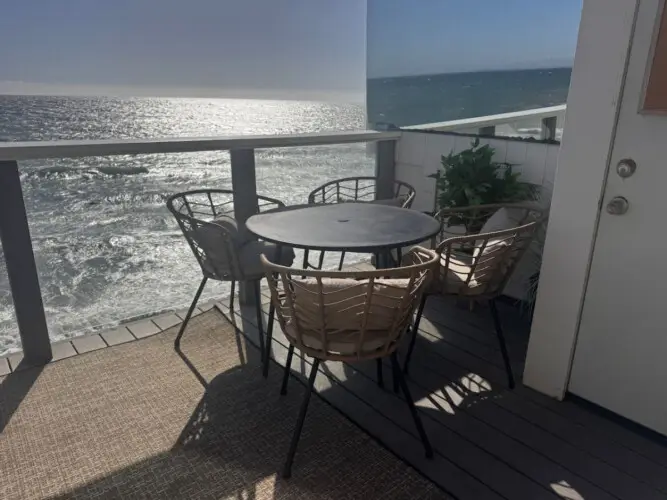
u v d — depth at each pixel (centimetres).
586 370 186
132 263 369
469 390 202
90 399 197
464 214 258
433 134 315
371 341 154
